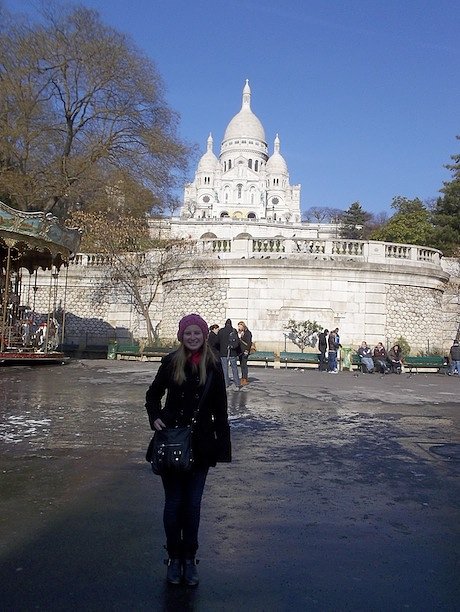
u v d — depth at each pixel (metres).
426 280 30.73
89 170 34.41
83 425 9.82
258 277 29.23
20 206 33.97
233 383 17.80
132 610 3.63
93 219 34.53
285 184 153.62
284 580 4.12
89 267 35.91
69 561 4.35
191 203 139.75
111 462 7.39
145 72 35.00
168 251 32.84
